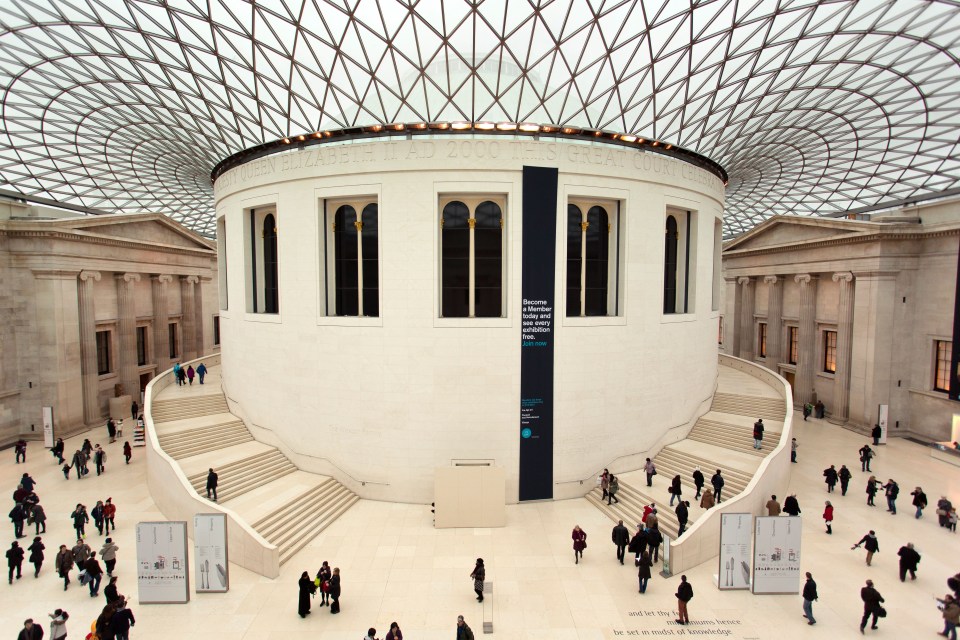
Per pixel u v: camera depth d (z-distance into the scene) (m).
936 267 27.59
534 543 16.45
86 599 13.32
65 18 19.88
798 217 34.44
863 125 28.70
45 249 27.36
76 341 28.92
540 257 19.12
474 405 19.20
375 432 19.66
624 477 20.59
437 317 19.17
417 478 19.42
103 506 16.83
